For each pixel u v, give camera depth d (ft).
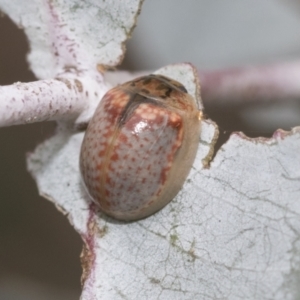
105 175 0.32
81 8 0.33
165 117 0.32
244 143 0.32
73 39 0.34
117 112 0.32
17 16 0.34
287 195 0.31
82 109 0.33
